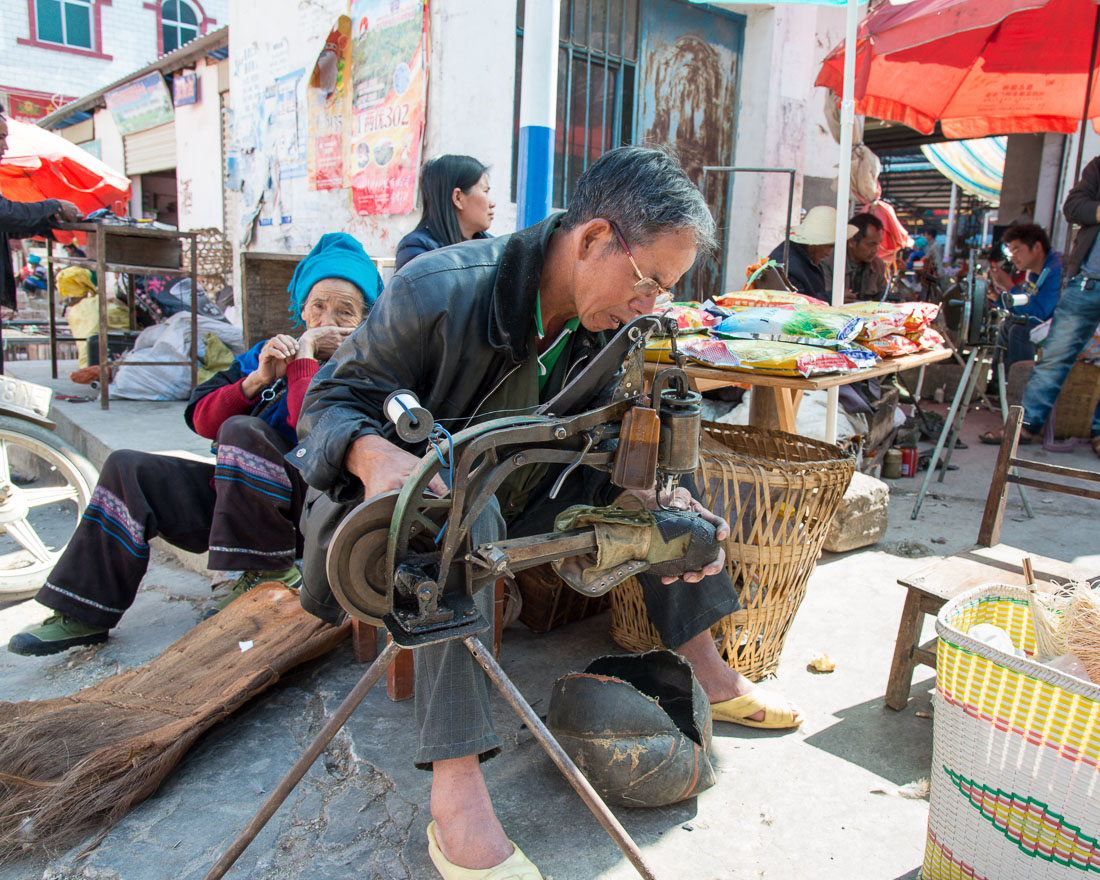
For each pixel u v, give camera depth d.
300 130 5.78
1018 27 4.99
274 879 1.52
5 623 2.72
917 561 3.27
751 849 1.62
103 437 4.14
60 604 2.33
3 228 4.72
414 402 1.20
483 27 4.14
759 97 5.77
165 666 2.14
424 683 1.45
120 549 2.36
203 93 8.05
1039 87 5.62
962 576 2.13
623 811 1.73
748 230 6.00
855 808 1.76
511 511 1.92
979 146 10.23
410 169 4.57
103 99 11.02
